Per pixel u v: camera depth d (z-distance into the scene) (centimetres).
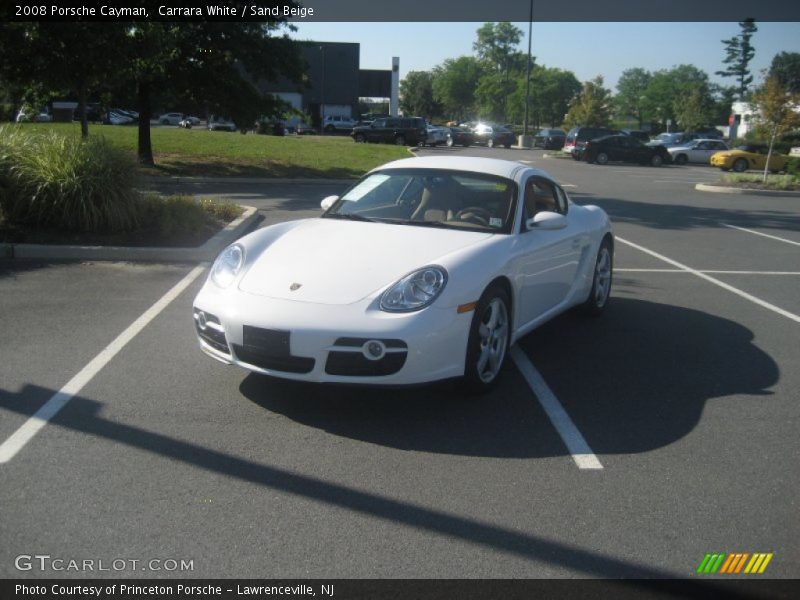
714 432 418
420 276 416
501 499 333
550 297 551
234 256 463
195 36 1827
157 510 315
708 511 328
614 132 3566
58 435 385
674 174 2816
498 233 490
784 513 329
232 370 490
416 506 325
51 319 598
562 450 388
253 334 404
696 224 1338
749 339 614
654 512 326
